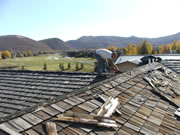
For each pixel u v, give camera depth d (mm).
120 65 18594
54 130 2592
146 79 6395
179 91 6277
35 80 8344
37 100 6512
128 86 5422
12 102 6629
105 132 2857
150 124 3549
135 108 4086
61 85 7469
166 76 7895
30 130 2547
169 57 17219
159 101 4902
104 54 8227
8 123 2588
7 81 8758
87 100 3908
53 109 3225
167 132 3439
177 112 4418
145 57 13117
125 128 3168
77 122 2924
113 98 4242
